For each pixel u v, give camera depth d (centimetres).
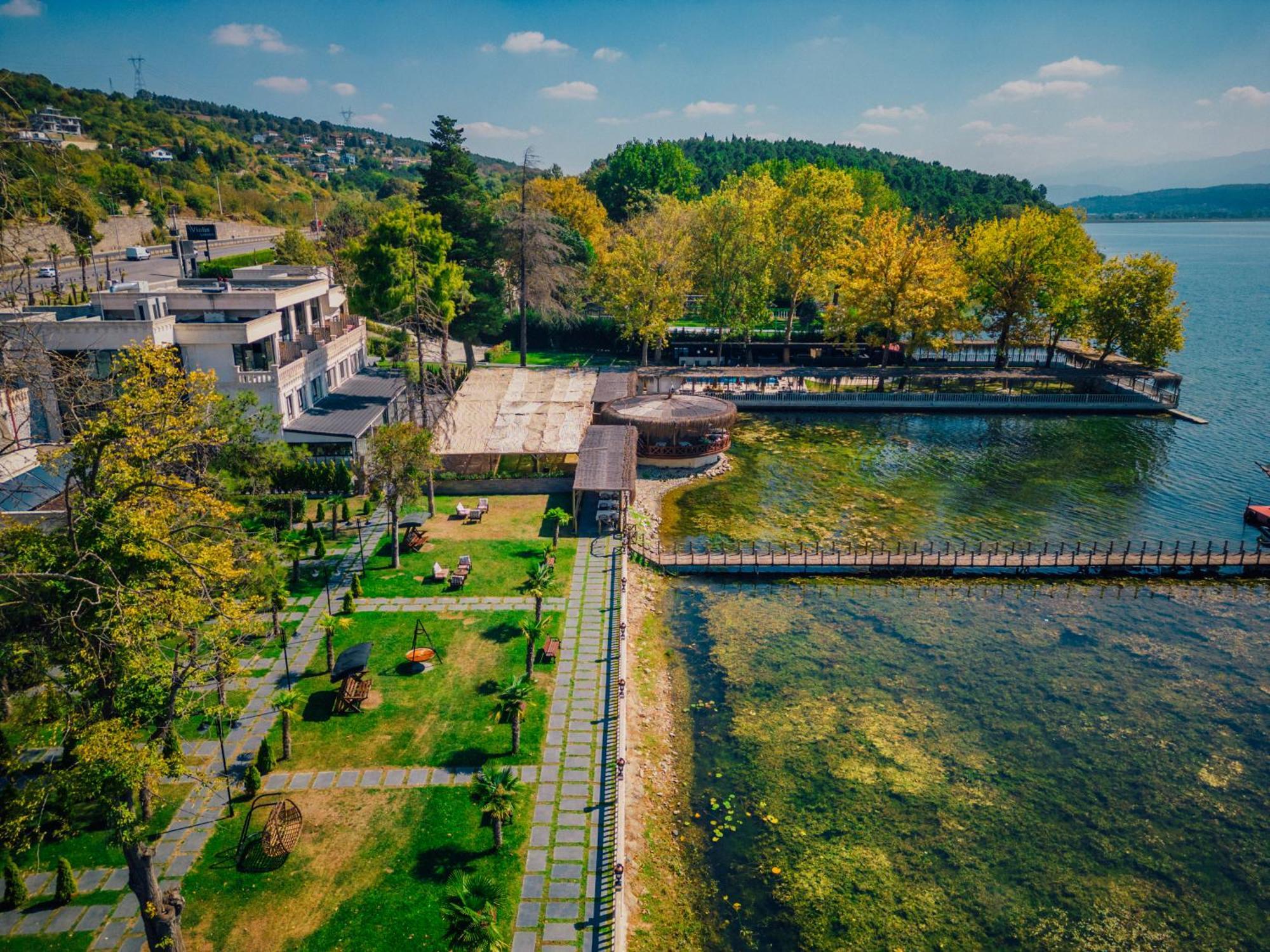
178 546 2627
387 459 4759
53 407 4497
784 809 3328
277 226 17750
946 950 2734
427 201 9631
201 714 3494
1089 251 10219
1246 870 3120
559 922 2566
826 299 11900
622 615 4462
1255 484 7100
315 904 2597
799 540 5844
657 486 6912
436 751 3341
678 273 9956
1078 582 5388
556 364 10325
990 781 3534
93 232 8738
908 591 5238
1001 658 4488
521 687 3356
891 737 3794
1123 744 3806
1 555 2462
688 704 3997
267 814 2966
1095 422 9019
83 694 2403
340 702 3559
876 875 3022
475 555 5172
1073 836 3250
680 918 2777
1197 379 11044
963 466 7519
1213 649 4638
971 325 9994
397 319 7838
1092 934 2825
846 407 9350
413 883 2683
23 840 2725
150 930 2292
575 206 12781
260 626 2855
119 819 2219
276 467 5078
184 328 5688
